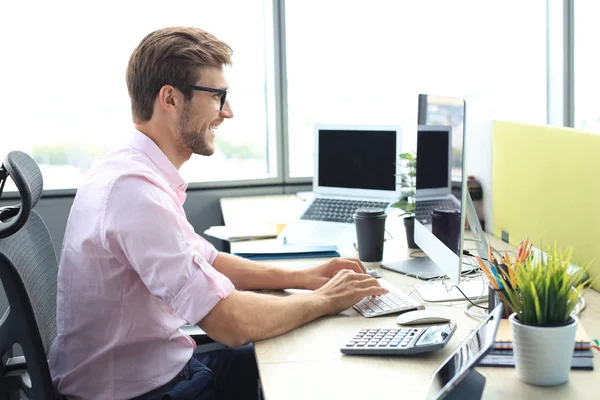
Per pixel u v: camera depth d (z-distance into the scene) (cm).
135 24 319
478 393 111
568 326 117
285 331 151
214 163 340
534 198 203
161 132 168
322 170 264
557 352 117
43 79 314
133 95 167
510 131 217
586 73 360
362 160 256
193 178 338
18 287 136
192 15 326
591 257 174
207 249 188
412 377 126
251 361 183
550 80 365
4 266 134
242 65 337
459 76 349
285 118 340
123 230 146
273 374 129
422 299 172
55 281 168
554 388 118
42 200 316
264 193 342
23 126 316
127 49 319
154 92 164
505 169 222
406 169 248
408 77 345
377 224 207
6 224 131
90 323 154
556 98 362
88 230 152
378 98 345
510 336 132
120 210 148
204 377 159
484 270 141
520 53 356
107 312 153
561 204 188
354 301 164
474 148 245
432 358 134
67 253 157
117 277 151
